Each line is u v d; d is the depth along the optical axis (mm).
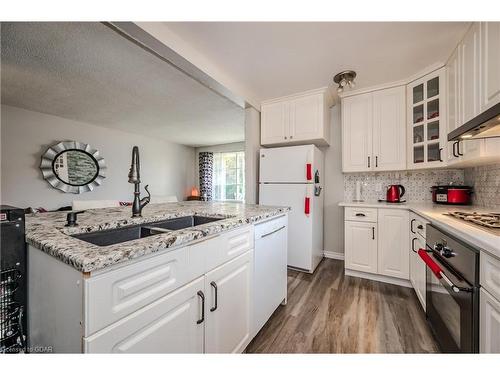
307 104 2752
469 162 1790
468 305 958
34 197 3547
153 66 2182
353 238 2506
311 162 2570
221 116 3775
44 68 2215
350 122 2732
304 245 2600
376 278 2428
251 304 1395
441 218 1348
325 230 3252
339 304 1944
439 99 2098
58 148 3752
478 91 1410
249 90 2721
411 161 2379
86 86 2627
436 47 1840
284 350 1396
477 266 924
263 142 3039
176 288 859
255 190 2953
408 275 2205
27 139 3469
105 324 635
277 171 2752
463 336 1005
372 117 2605
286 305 1932
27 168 3473
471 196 2203
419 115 2330
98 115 3727
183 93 2832
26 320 892
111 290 650
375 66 2158
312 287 2273
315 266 2758
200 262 978
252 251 1406
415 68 2195
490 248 798
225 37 1742
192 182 6559
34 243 812
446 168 2381
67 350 669
